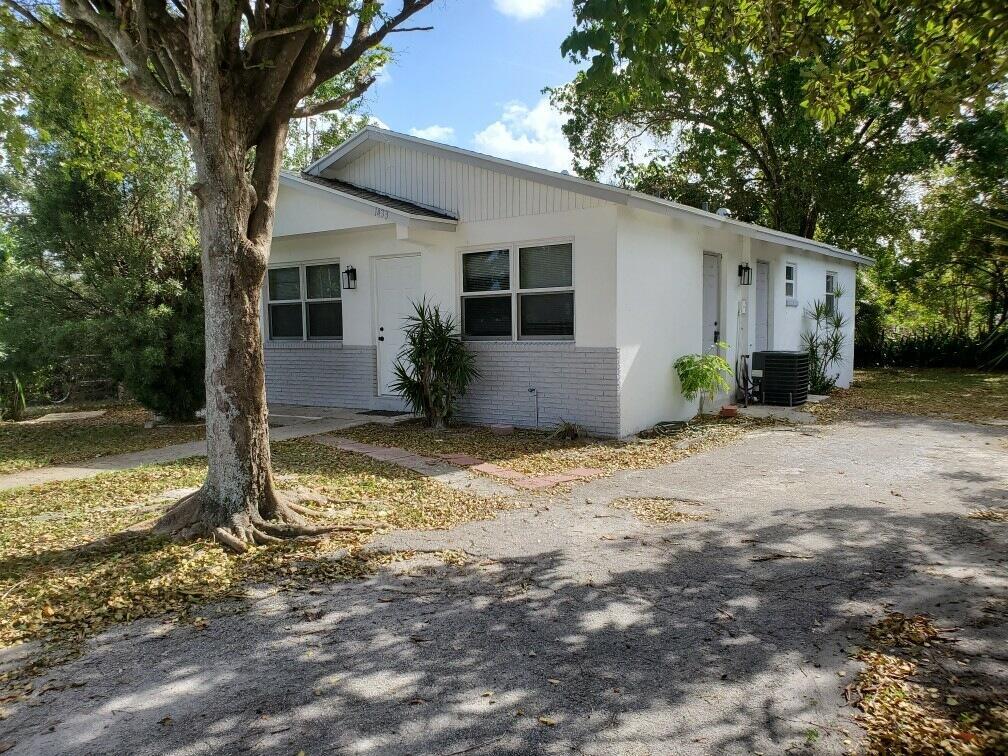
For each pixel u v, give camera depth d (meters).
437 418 10.08
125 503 6.28
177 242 11.13
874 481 6.84
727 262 12.01
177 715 2.88
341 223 10.91
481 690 3.05
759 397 12.53
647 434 9.46
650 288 9.72
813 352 14.59
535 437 9.30
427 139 10.51
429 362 9.91
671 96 19.97
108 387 15.40
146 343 10.29
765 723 2.77
